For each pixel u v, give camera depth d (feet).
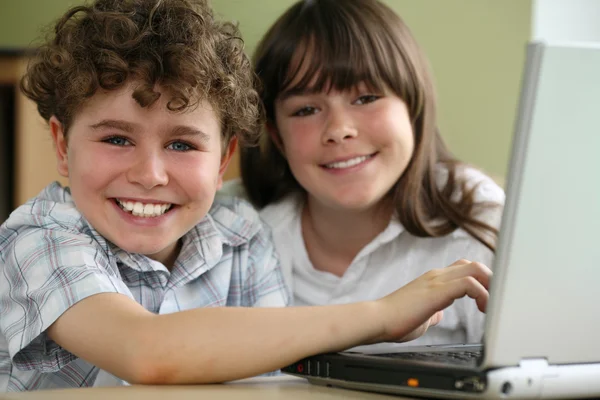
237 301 4.01
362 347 3.05
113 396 2.11
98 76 3.16
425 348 2.95
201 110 3.35
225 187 5.06
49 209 3.38
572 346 2.14
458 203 4.45
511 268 2.00
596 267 2.09
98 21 3.38
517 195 1.96
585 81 1.94
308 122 4.21
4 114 8.38
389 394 2.33
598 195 2.04
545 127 1.93
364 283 4.42
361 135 4.15
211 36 3.66
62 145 3.59
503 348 2.05
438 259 4.39
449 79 7.84
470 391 2.07
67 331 2.74
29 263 3.06
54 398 2.07
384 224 4.46
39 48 3.94
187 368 2.47
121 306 2.70
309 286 4.52
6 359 3.35
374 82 4.14
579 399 2.25
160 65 3.20
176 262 3.73
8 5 8.41
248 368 2.49
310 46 4.18
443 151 4.93
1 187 8.36
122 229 3.34
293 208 4.64
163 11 3.50
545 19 7.93
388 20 4.38
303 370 2.57
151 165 3.23
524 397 2.08
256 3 7.25
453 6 7.82
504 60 7.79
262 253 4.21
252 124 3.92
